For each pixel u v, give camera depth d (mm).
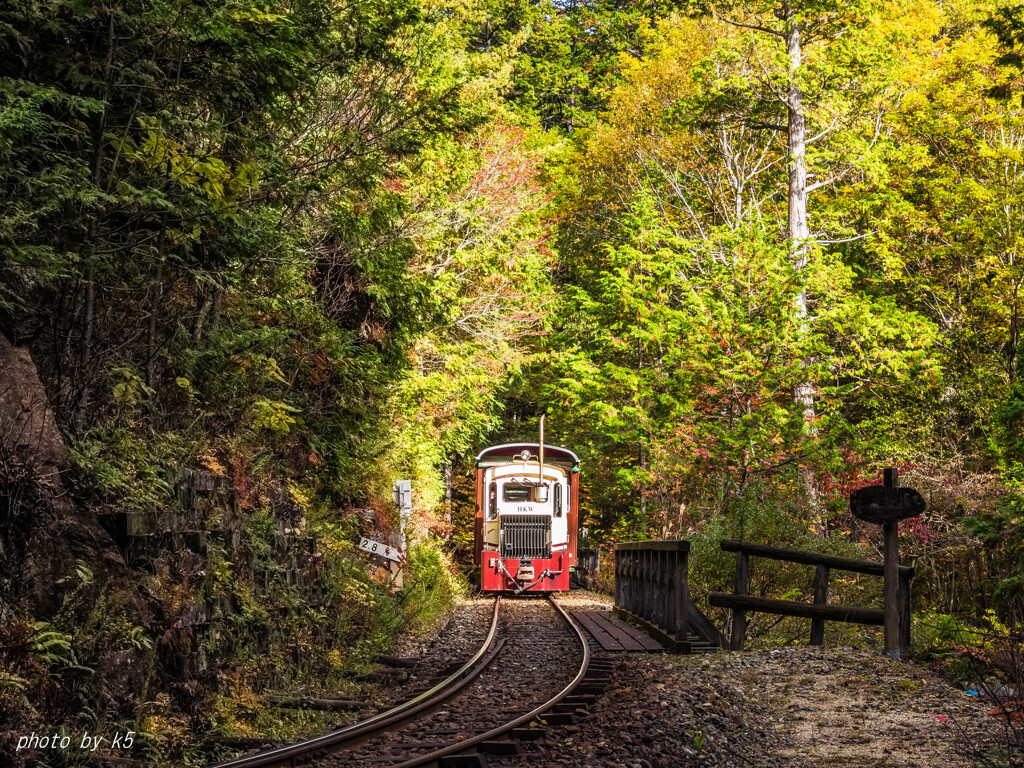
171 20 9117
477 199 23250
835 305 25953
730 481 20922
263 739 8820
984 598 17484
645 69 32844
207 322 11477
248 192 11266
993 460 22594
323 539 13352
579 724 9141
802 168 27984
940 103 27062
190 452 10008
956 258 27609
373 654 13023
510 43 24266
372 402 16250
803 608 13133
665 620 14906
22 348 8195
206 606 9352
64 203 8586
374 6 12016
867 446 23594
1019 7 17844
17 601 7242
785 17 28609
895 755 8359
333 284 15711
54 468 7977
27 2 8508
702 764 7973
